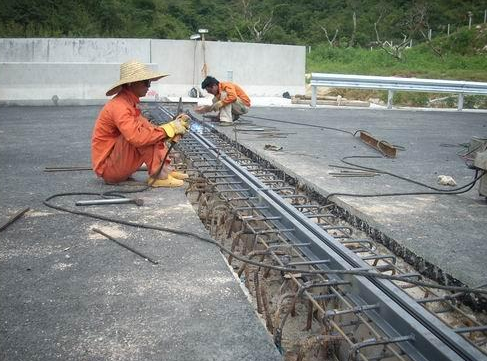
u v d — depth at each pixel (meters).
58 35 29.14
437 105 19.52
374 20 51.84
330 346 2.98
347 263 3.36
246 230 4.31
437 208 4.95
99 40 15.32
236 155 7.29
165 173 5.45
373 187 5.64
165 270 3.44
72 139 8.38
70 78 13.30
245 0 55.34
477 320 3.28
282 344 3.12
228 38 47.09
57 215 4.52
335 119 11.65
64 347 2.52
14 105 12.99
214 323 2.79
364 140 8.51
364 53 36.84
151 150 5.25
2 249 3.74
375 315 2.87
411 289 3.79
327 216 4.64
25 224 4.27
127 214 4.56
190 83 15.27
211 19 51.00
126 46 15.38
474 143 7.21
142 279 3.29
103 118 5.14
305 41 50.72
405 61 32.62
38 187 5.41
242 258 3.67
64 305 2.94
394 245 4.19
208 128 9.34
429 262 3.78
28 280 3.25
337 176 6.10
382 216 4.66
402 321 2.65
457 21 49.66
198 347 2.56
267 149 7.65
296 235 4.10
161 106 12.05
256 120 10.95
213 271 3.44
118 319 2.80
